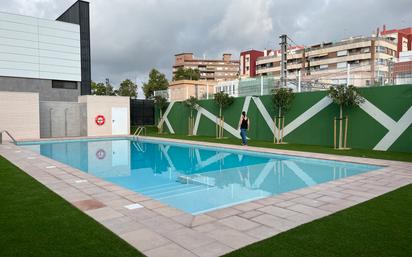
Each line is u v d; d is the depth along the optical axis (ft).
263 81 57.36
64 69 81.05
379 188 18.43
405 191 17.56
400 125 36.17
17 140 54.80
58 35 79.97
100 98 69.87
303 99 46.62
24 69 75.36
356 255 9.25
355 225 11.83
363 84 66.44
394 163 27.76
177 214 13.46
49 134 65.77
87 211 13.78
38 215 13.11
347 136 41.29
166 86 146.82
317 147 41.34
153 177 27.09
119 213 13.53
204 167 32.32
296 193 17.29
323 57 186.50
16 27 74.08
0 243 10.11
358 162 28.55
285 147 41.55
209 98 66.44
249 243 10.23
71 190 17.83
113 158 39.65
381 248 9.73
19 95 58.54
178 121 74.95
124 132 73.61
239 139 55.36
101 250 9.63
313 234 10.94
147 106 87.30
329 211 13.82
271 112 51.62
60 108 67.41
